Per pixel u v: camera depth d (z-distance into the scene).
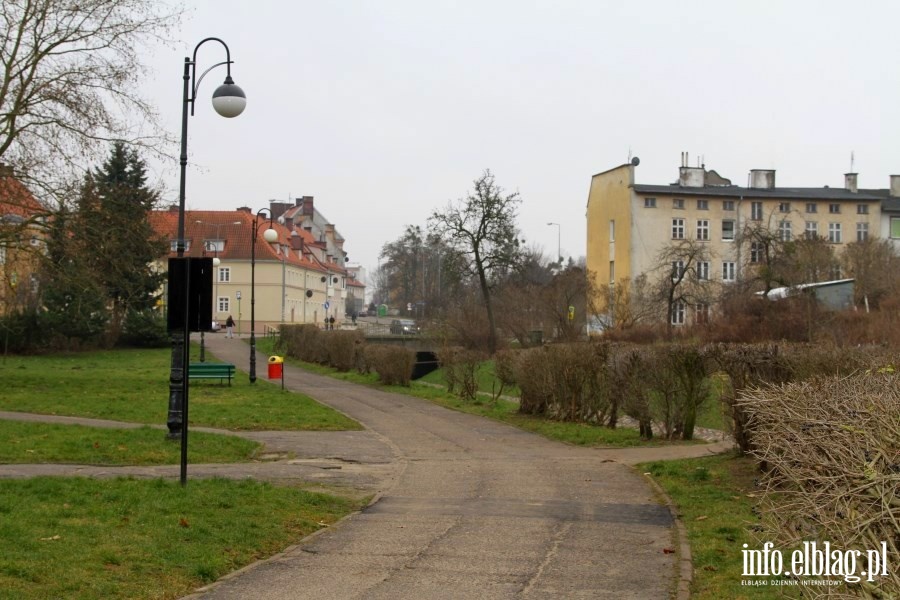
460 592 7.46
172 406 16.59
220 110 15.93
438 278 88.69
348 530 10.02
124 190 29.67
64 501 10.18
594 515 10.93
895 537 4.64
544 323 48.47
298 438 18.73
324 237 128.38
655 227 69.94
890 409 5.67
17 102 27.09
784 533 5.80
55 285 31.03
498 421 22.62
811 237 59.44
